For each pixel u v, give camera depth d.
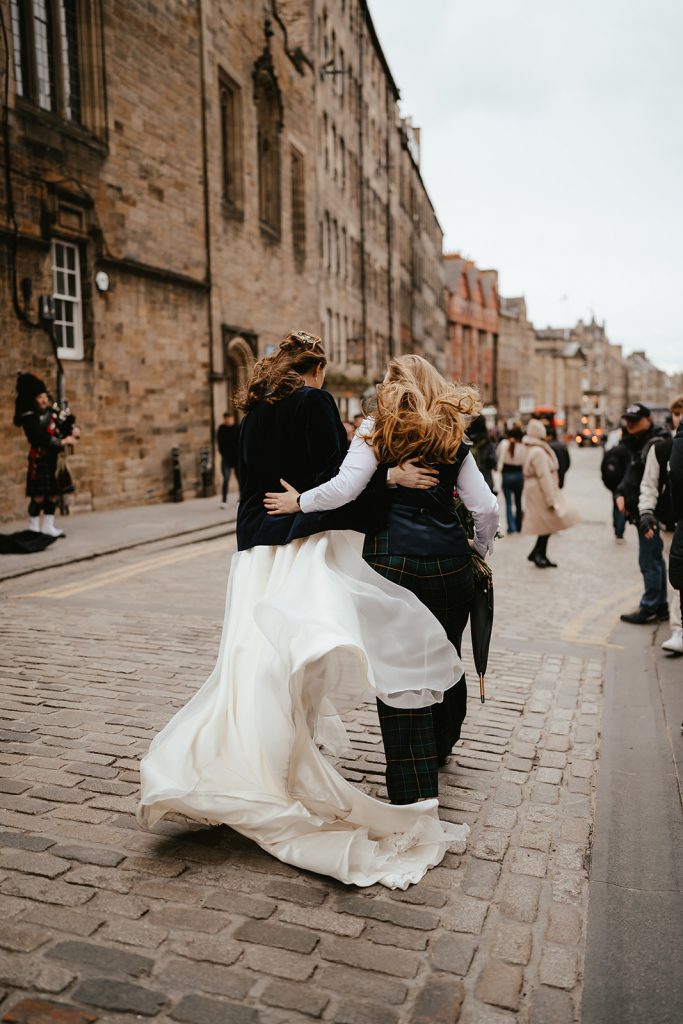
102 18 15.17
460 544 3.08
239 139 21.98
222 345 20.58
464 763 3.84
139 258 16.70
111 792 3.40
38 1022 2.06
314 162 29.00
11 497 13.03
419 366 3.11
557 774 3.73
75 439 10.78
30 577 8.42
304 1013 2.13
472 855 2.99
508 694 4.93
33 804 3.26
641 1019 2.15
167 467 17.92
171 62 17.81
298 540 3.00
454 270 87.12
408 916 2.58
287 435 3.04
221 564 9.52
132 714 4.34
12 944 2.37
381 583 2.94
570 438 100.81
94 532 11.91
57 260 14.55
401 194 51.12
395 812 2.84
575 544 12.52
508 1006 2.18
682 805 3.41
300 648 2.66
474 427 7.38
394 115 48.44
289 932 2.47
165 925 2.49
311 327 28.70
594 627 6.83
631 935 2.51
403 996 2.21
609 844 3.08
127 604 7.14
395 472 3.00
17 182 13.12
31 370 13.48
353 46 36.69
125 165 16.09
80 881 2.71
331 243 33.34
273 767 2.82
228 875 2.78
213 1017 2.10
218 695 2.94
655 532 6.54
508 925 2.55
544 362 130.12
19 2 13.53
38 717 4.27
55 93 14.44
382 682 2.82
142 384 16.98
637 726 4.37
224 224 20.92
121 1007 2.13
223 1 20.55
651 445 6.30
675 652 5.84
